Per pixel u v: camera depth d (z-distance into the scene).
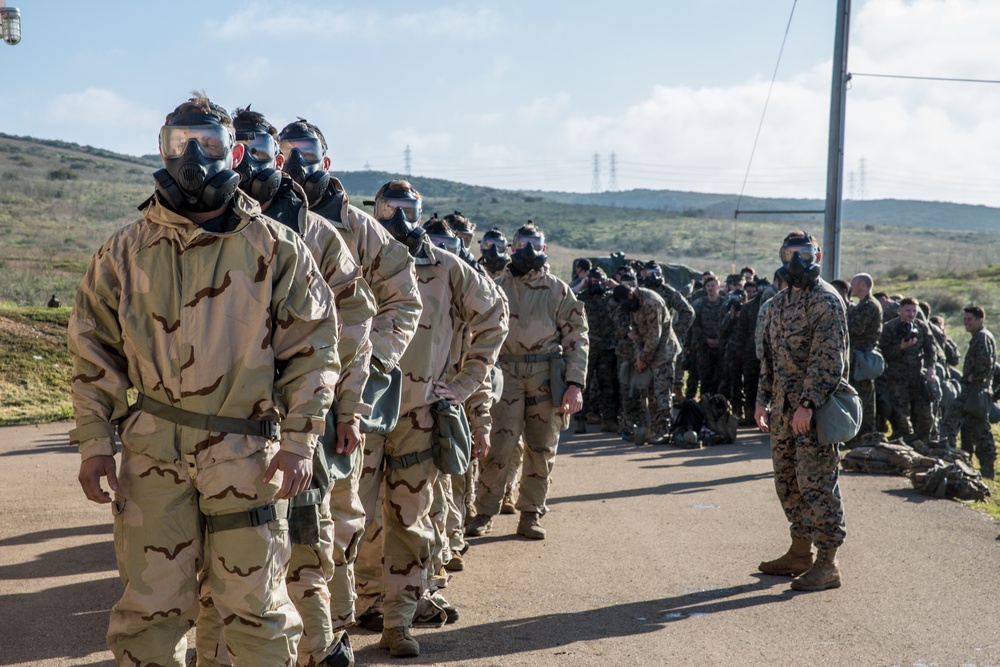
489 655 4.60
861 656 4.69
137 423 3.17
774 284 14.26
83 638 4.77
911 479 9.24
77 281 31.39
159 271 3.17
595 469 10.57
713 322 16.03
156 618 3.10
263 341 3.17
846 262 86.31
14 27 10.22
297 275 3.22
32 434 12.46
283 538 3.24
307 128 4.46
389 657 4.55
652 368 12.66
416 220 5.06
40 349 15.70
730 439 12.69
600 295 13.89
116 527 3.18
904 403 12.30
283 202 3.77
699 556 6.72
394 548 4.68
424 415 4.77
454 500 6.31
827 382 5.73
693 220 124.81
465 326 5.71
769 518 7.99
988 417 12.93
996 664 4.59
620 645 4.80
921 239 124.12
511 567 6.39
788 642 4.89
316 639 3.79
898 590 5.86
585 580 6.08
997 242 120.88
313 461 3.50
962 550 6.84
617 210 137.00
